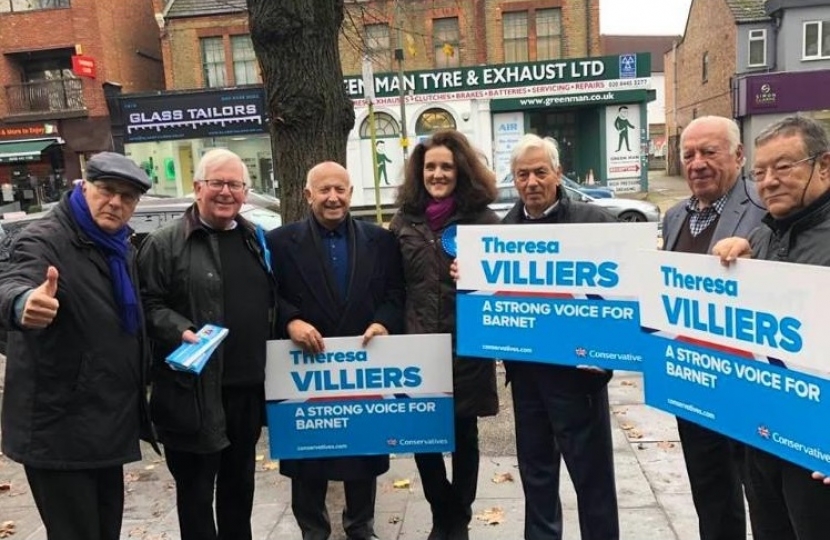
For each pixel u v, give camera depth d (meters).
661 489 3.65
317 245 3.04
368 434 3.09
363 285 3.05
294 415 3.06
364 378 3.05
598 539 2.81
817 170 1.95
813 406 1.87
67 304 2.24
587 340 2.69
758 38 24.77
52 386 2.25
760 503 2.24
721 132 2.55
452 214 3.06
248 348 2.83
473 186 3.02
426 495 3.24
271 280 2.94
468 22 21.58
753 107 23.70
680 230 2.79
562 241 2.69
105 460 2.33
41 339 2.24
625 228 2.58
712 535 2.71
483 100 20.88
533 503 2.94
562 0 21.39
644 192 21.36
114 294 2.37
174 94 20.39
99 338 2.30
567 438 2.80
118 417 2.36
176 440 2.65
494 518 3.43
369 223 3.18
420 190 3.11
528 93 20.78
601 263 2.62
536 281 2.76
